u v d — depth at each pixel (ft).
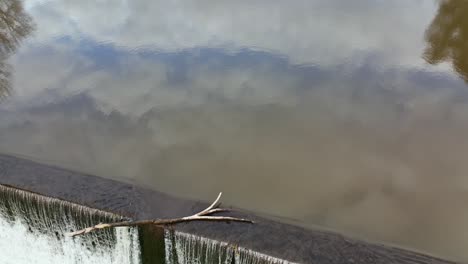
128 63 32.91
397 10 38.81
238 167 23.24
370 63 31.76
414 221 19.93
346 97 28.48
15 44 35.65
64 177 21.35
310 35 35.55
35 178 21.24
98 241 19.71
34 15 40.16
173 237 18.22
